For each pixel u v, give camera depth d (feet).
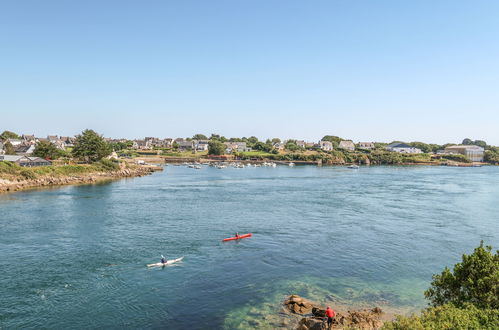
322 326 87.45
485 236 176.04
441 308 70.90
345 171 623.77
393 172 602.03
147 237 170.50
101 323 91.86
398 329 63.41
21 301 102.53
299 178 483.51
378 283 120.06
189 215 222.48
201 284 117.91
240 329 89.97
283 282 120.37
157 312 98.43
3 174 330.75
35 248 150.30
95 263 134.41
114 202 266.57
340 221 208.54
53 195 295.28
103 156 513.45
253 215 224.33
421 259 143.43
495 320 64.54
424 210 243.19
